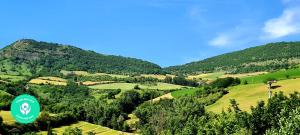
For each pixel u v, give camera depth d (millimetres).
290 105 47750
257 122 47875
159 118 147250
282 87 153625
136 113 178250
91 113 197500
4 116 139125
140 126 175625
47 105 193625
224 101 163250
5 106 153875
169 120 135625
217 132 60062
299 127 34125
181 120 126000
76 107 197500
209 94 179750
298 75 166875
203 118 85875
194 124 85750
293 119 35062
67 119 175000
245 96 159125
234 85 187500
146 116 174750
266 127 47531
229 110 69438
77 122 183375
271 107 48312
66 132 141250
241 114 50781
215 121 64188
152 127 148000
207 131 69625
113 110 199500
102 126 182750
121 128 186625
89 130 170000
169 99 193750
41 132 134375
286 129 34531
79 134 141125
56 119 164875
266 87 159625
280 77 171125
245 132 48125
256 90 161000
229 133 56500
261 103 49812
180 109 144125
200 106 138125
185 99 171125
